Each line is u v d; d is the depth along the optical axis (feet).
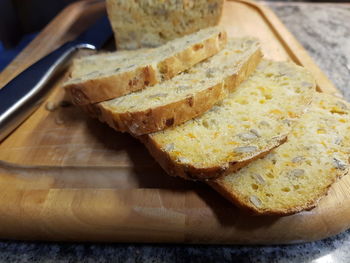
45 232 0.48
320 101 0.64
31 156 0.60
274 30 0.95
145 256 0.48
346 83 0.81
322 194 0.47
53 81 0.72
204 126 0.58
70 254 0.48
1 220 0.48
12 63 0.85
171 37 0.85
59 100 0.72
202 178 0.49
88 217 0.47
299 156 0.53
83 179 0.57
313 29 1.08
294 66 0.72
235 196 0.47
